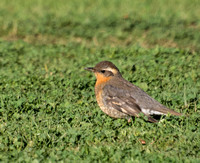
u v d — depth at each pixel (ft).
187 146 33.40
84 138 35.06
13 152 32.40
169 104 42.22
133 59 58.54
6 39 73.26
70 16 84.58
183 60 57.47
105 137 35.24
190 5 92.73
